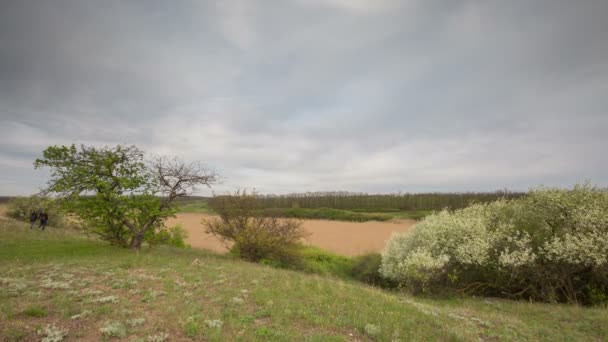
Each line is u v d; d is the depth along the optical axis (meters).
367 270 24.39
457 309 12.39
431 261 17.92
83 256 16.55
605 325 11.02
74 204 19.17
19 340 6.28
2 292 8.84
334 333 7.64
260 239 22.80
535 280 17.75
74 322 7.32
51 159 18.89
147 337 6.79
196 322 7.68
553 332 10.31
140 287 10.70
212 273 13.38
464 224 19.94
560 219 18.39
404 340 7.49
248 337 7.04
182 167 21.66
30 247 19.02
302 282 12.53
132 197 20.16
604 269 16.16
